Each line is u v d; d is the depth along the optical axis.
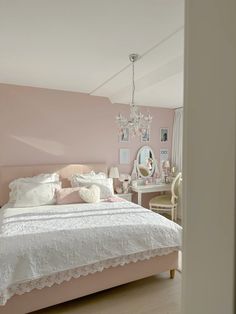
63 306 2.06
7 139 3.55
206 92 0.64
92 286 2.06
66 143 3.93
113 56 2.44
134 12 1.66
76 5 1.58
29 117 3.67
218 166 0.60
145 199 4.64
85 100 4.04
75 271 1.95
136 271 2.26
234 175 0.56
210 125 0.62
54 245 1.90
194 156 0.68
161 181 4.70
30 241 1.90
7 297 1.69
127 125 2.79
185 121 0.71
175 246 2.37
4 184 3.47
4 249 1.78
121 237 2.14
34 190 3.19
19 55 2.40
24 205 3.07
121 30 1.91
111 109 4.27
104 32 1.94
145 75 3.08
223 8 0.59
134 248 2.17
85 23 1.80
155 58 2.49
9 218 2.54
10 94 3.53
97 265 2.03
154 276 2.56
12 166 3.55
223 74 0.59
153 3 1.56
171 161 4.94
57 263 1.86
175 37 2.03
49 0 1.53
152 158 4.72
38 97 3.70
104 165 4.14
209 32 0.63
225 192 0.58
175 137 4.83
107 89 3.77
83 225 2.29
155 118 4.72
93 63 2.63
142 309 2.04
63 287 1.94
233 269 0.57
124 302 2.12
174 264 2.45
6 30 1.90
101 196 3.54
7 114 3.53
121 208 2.97
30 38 2.04
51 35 1.99
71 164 3.91
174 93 3.49
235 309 0.57
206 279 0.64
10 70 2.87
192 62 0.68
